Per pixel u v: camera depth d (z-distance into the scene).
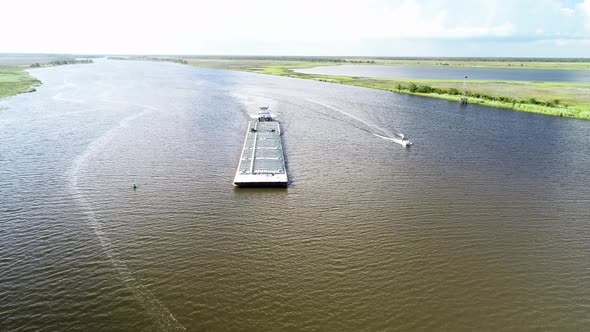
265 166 82.00
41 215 60.81
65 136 105.19
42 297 42.84
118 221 59.31
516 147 101.00
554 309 42.09
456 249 52.94
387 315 40.59
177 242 53.78
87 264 48.69
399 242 54.34
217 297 42.94
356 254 51.28
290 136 111.56
